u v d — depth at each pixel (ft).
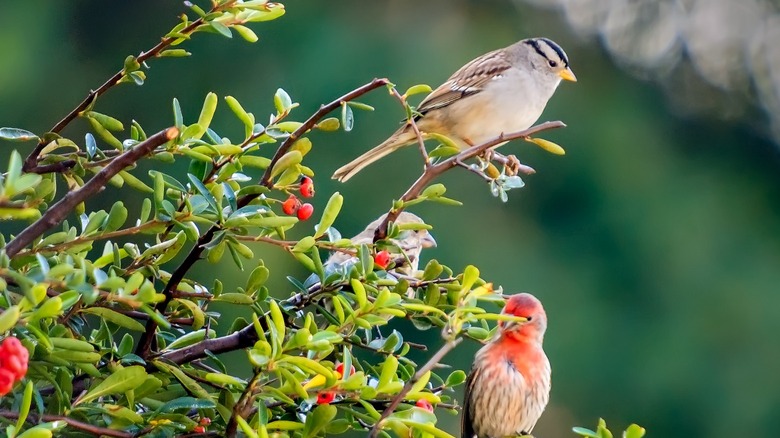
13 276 14.84
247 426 16.05
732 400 55.88
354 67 55.47
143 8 59.26
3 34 55.77
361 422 17.67
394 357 17.20
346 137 53.98
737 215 62.95
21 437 14.57
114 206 17.13
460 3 60.54
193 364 18.63
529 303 22.30
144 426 17.06
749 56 69.05
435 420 16.90
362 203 53.88
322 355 16.98
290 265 50.06
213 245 17.43
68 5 57.82
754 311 57.72
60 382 16.42
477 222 56.39
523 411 22.24
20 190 14.17
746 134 67.26
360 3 57.57
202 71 57.00
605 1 67.15
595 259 58.65
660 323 57.41
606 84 65.62
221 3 18.25
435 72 56.18
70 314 17.24
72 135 56.44
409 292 19.83
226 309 46.75
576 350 56.13
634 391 56.13
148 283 15.60
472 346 51.98
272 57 56.29
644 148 62.59
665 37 67.97
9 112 55.26
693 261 58.85
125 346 17.57
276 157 18.19
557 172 59.88
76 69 57.52
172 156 17.35
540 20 65.67
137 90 57.52
